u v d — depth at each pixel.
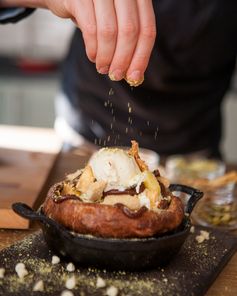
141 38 0.52
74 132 1.10
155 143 1.06
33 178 0.72
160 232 0.49
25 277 0.48
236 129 1.55
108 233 0.48
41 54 1.76
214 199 0.67
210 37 0.98
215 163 0.89
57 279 0.48
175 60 0.99
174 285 0.48
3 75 1.61
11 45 1.77
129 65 0.52
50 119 1.63
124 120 1.05
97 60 0.53
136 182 0.50
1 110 1.63
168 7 0.96
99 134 1.07
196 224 0.63
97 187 0.49
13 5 0.77
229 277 0.53
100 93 1.05
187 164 0.87
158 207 0.50
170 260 0.51
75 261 0.50
